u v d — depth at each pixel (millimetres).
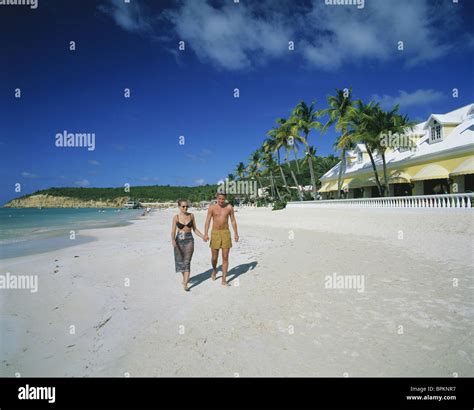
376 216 16938
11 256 11414
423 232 11320
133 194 177250
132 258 10281
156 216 59344
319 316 4500
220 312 4871
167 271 8102
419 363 3238
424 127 25688
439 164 22047
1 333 4574
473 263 6910
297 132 38594
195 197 125875
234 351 3648
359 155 36844
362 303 4910
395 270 6688
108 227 27844
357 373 3137
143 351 3801
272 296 5484
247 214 37125
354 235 13133
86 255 11219
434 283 5672
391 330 3949
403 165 25922
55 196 183875
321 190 42094
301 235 14727
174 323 4570
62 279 7617
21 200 181250
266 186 82125
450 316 4254
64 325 4809
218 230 6488
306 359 3404
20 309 5551
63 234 20547
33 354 3949
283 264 7988
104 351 3906
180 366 3424
